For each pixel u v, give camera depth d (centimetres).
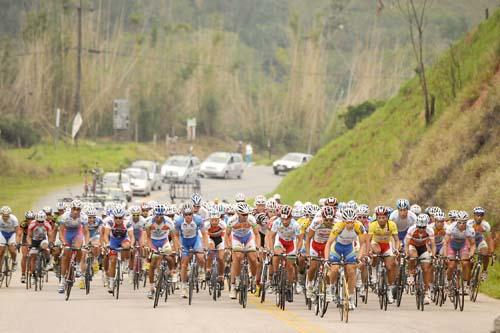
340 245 4244
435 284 4988
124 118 19500
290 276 4859
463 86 9988
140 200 13212
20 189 13712
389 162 10206
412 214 5166
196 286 5478
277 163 18112
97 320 3959
